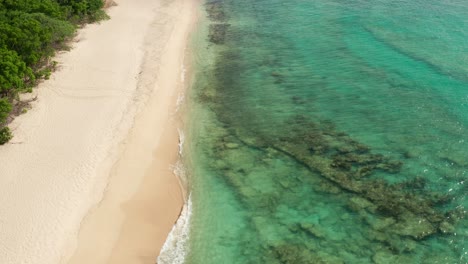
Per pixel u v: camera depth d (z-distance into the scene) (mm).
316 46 47969
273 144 32969
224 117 36156
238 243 25125
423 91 39125
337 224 26203
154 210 27109
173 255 24406
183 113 36562
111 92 38000
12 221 25125
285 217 26766
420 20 53594
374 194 28250
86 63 42156
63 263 23391
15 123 33000
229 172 30375
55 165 29406
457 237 25188
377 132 34031
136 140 32781
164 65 43469
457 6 57812
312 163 30969
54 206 26359
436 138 33156
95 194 27656
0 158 29516
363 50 46688
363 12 56750
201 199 28125
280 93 39406
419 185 28859
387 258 24031
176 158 31578
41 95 36594
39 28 39875
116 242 24812
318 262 23891
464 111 36219
